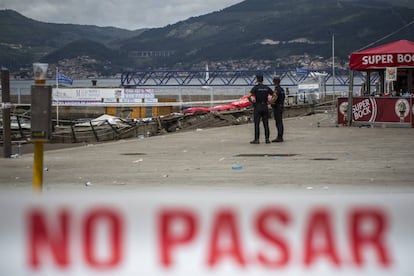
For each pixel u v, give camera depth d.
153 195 5.50
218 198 5.50
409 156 17.75
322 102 64.69
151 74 153.00
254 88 23.06
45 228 5.50
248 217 5.52
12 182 13.59
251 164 16.55
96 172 15.33
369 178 13.26
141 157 19.22
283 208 5.53
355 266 5.55
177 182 13.14
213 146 22.59
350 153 18.81
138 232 5.50
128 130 40.34
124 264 5.50
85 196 5.48
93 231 5.50
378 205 5.55
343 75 141.75
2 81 19.47
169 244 5.50
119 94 68.19
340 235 5.55
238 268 5.52
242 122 46.09
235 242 5.52
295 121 38.25
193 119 46.66
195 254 5.50
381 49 29.69
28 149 28.00
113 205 5.49
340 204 5.54
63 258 5.49
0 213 5.47
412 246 5.55
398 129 28.27
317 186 12.09
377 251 5.56
